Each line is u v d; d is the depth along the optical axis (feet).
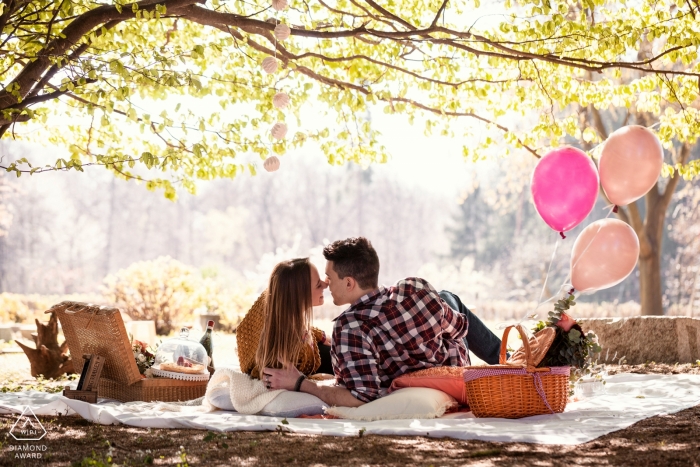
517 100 28.71
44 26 20.86
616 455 10.51
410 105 27.73
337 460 10.52
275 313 15.02
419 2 25.40
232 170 26.20
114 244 215.31
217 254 215.10
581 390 17.58
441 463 10.23
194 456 10.90
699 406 15.03
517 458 10.46
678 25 23.25
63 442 12.31
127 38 21.83
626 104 27.12
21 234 187.93
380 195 232.53
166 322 52.60
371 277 14.98
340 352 14.65
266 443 11.86
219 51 22.62
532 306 101.71
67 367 25.40
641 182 16.16
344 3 25.95
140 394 17.11
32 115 19.56
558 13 21.89
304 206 226.38
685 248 114.01
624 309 101.19
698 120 26.00
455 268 175.42
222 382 15.70
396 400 14.16
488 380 13.92
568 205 16.12
